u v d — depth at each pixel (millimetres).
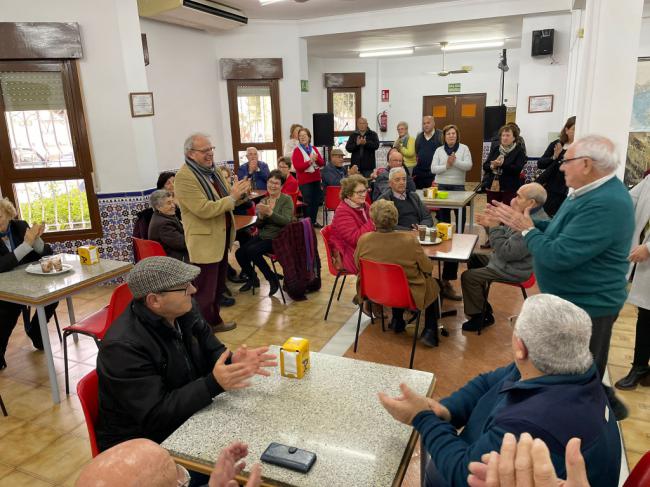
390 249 2859
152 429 1500
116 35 4543
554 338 1077
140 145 4828
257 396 1518
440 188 5801
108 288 4750
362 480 1145
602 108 3518
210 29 6945
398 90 11312
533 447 774
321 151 8742
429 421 1281
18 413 2645
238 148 7629
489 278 3299
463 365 3018
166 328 1615
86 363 3199
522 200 2895
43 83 4516
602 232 1878
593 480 1021
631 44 3381
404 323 3488
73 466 2225
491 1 6258
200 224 3289
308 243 4105
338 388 1555
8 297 2584
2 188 4613
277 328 3643
